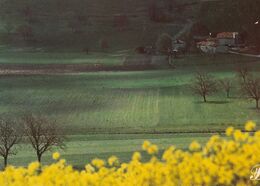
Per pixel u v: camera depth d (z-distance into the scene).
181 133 118.31
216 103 161.25
